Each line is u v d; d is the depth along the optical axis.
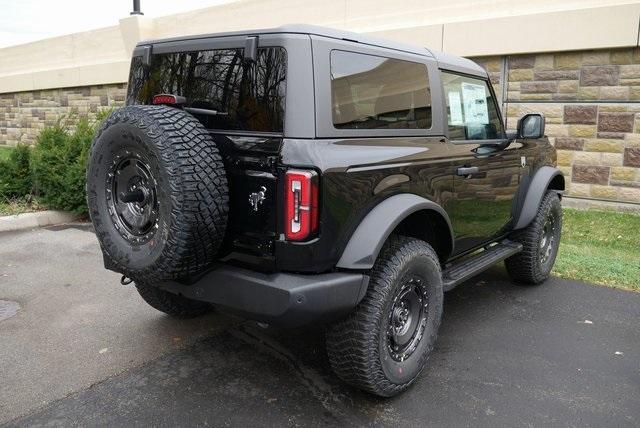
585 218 7.59
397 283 2.98
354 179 2.80
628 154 7.60
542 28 7.80
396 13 9.26
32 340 3.90
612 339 4.01
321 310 2.68
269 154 2.65
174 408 3.05
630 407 3.11
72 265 5.69
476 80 4.31
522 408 3.09
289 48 2.70
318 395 3.21
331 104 2.80
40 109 16.64
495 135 4.58
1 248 6.34
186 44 3.13
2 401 3.10
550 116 8.09
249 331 4.09
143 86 3.44
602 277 5.39
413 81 3.46
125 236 2.87
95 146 2.91
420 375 3.46
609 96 7.61
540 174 4.97
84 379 3.36
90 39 14.63
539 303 4.73
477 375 3.46
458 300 4.81
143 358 3.64
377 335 2.92
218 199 2.65
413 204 3.10
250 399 3.16
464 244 4.05
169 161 2.57
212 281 2.85
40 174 7.70
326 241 2.70
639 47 7.27
